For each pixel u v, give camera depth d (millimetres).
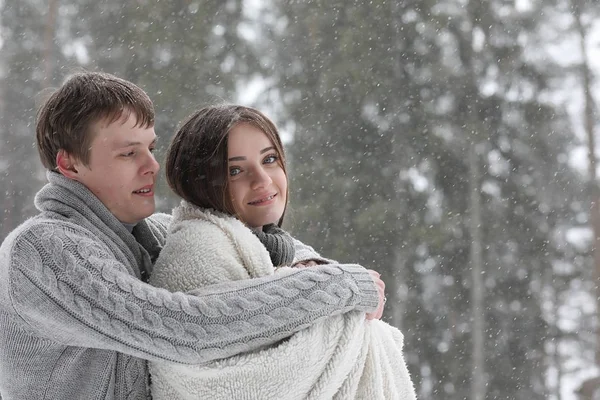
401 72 30766
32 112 29891
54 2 29594
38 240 2730
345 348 2924
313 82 29938
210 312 2729
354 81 29844
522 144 30906
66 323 2703
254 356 2807
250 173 3305
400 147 29641
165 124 27531
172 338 2695
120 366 2967
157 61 28719
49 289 2695
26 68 30000
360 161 29031
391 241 27406
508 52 31719
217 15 29609
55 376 2873
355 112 29594
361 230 27375
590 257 29312
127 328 2682
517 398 27297
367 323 3076
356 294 2938
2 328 2826
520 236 29609
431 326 27281
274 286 2828
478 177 29922
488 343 27812
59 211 2934
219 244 3004
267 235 3352
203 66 28719
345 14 30734
